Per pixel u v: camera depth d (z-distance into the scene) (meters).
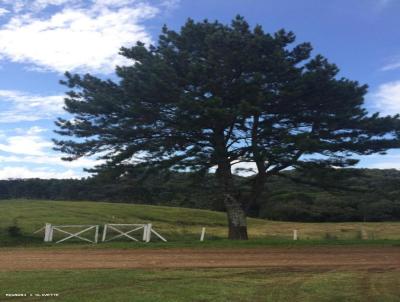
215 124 22.34
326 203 54.78
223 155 22.67
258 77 21.86
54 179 70.69
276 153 21.59
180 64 23.48
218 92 22.64
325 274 13.35
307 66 24.59
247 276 12.91
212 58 22.58
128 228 29.62
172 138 23.62
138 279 12.08
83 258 17.08
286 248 19.67
